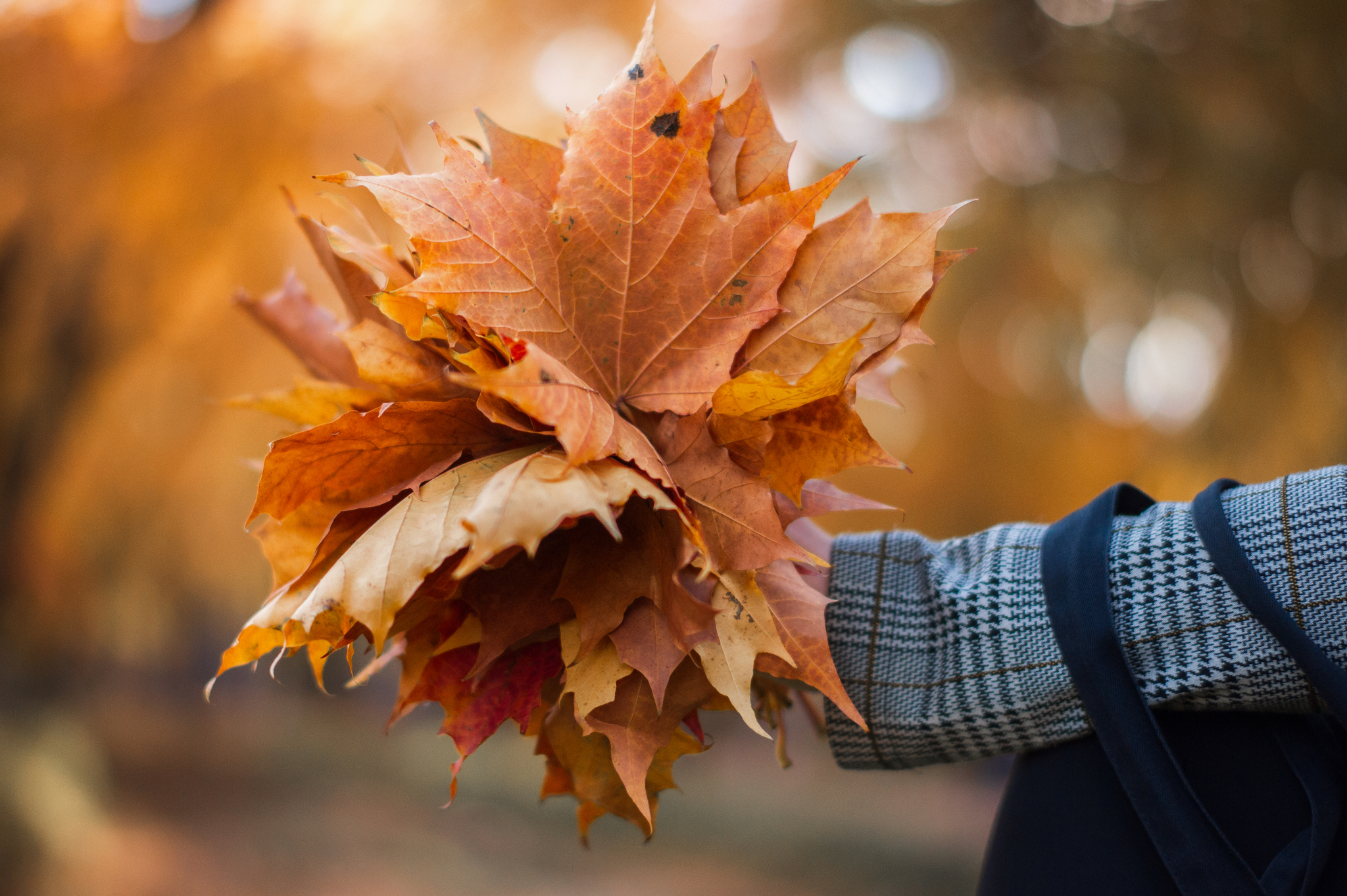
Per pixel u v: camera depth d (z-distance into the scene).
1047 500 3.81
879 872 4.94
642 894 4.57
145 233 2.47
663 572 0.48
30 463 2.66
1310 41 2.64
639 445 0.47
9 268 2.48
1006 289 3.47
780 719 0.64
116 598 2.86
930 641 0.55
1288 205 2.73
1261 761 0.48
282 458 0.50
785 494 0.51
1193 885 0.45
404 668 0.56
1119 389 3.53
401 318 0.50
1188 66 2.88
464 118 2.59
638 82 0.50
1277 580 0.45
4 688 3.10
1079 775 0.52
